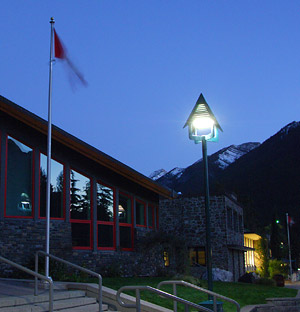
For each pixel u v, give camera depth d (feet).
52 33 47.06
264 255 169.37
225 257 106.73
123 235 71.82
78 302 37.73
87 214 65.51
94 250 64.85
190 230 110.22
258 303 64.64
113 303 40.34
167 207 113.29
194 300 53.21
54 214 61.52
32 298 35.12
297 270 245.45
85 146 60.85
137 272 72.74
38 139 61.05
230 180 620.08
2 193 56.70
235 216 124.88
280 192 536.83
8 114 58.03
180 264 84.23
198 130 40.34
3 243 55.72
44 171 61.41
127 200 73.72
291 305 66.74
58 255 59.98
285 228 327.06
